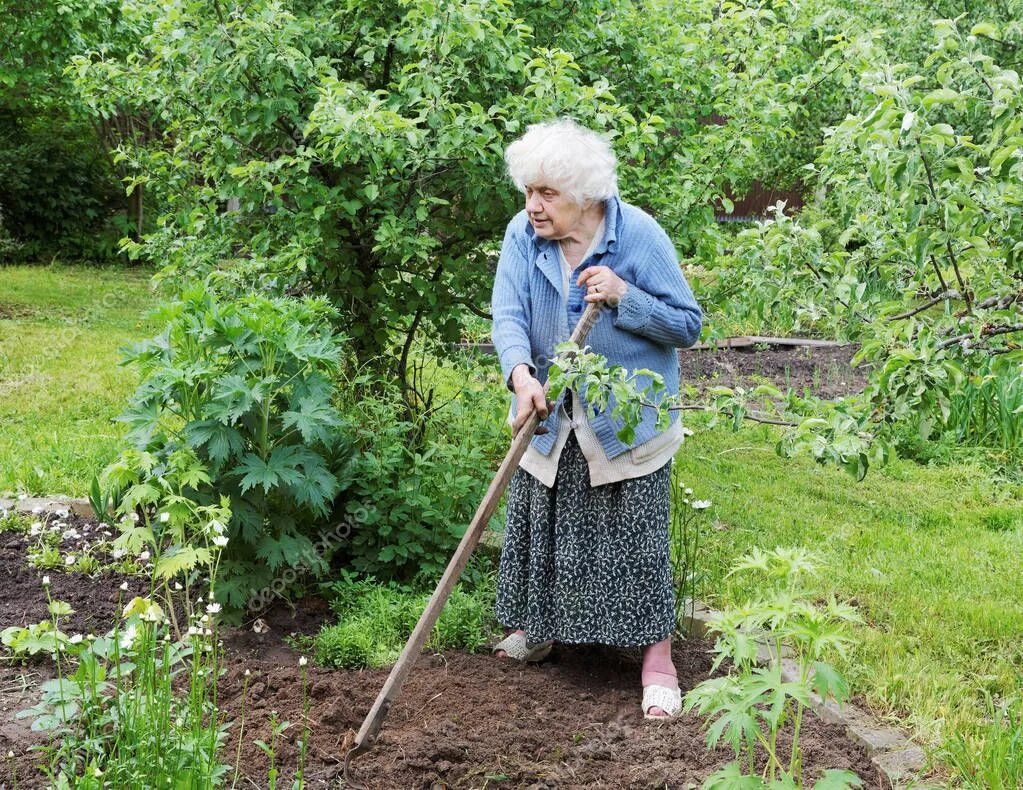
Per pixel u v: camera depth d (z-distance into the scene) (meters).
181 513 3.31
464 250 5.36
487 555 4.41
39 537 4.27
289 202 5.26
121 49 10.92
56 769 2.68
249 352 3.81
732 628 2.40
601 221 3.33
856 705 3.34
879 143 2.73
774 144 5.96
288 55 4.66
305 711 2.84
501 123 4.94
